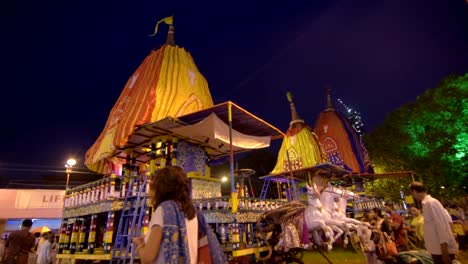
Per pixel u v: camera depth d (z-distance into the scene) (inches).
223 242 299.6
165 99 405.1
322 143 985.5
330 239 345.7
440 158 964.0
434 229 183.5
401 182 1039.0
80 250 351.9
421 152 1009.5
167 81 422.6
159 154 401.1
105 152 396.5
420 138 1011.9
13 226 789.9
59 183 1224.8
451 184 950.4
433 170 975.0
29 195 779.4
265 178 840.3
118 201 320.8
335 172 799.1
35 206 777.6
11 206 749.3
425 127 1013.2
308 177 751.1
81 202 372.8
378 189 1080.2
